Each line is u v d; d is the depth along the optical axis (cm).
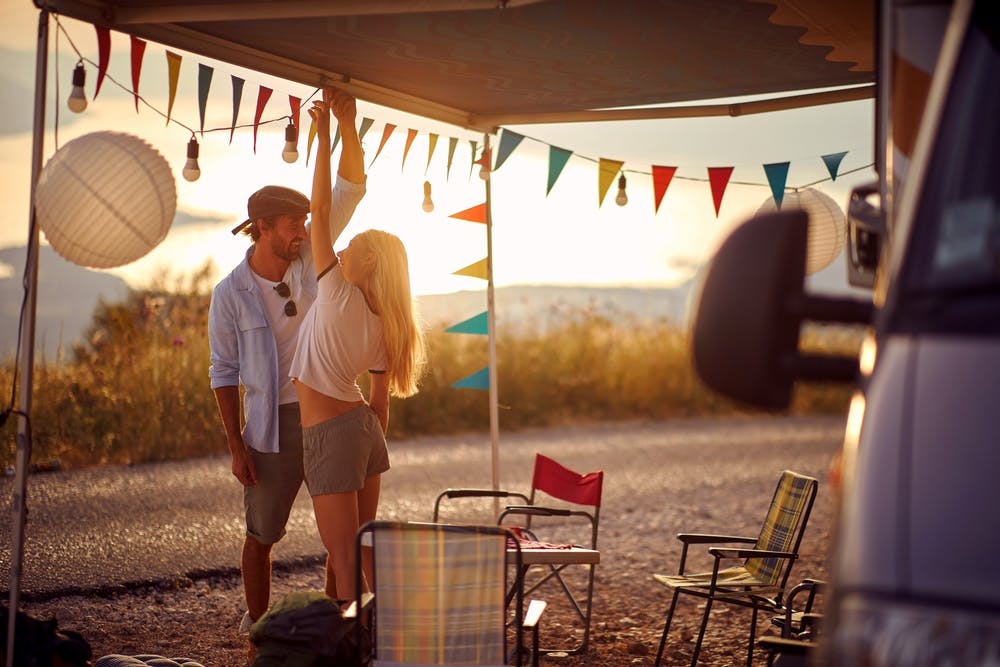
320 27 500
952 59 255
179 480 1075
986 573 182
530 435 1540
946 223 228
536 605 419
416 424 1509
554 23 493
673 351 1853
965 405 199
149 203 413
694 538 560
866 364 220
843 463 219
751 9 474
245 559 551
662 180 636
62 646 416
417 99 652
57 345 1252
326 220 509
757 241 233
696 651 522
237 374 548
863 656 186
